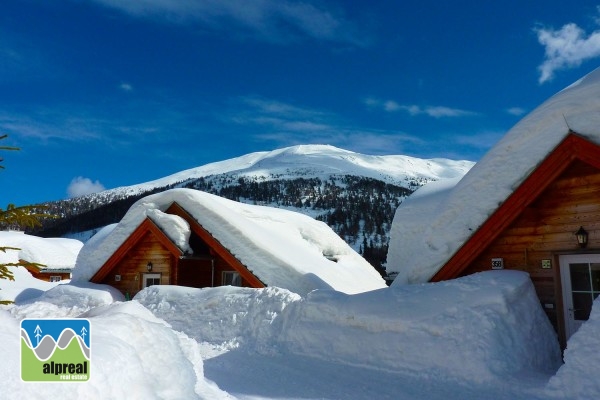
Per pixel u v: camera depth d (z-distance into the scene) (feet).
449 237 34.94
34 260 113.09
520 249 32.91
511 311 27.73
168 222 51.88
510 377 24.77
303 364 30.12
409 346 28.50
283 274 47.06
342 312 32.71
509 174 32.71
